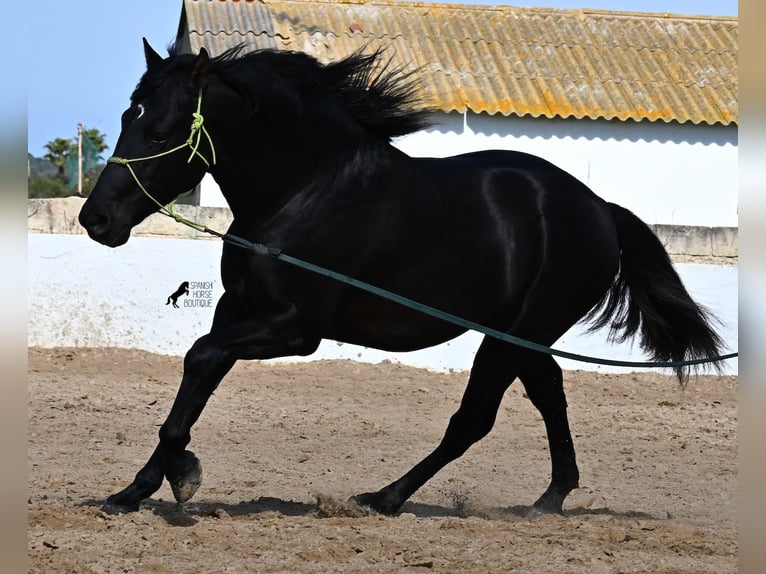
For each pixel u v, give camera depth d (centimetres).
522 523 988
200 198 2606
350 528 919
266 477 1184
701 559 873
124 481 1106
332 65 989
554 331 1062
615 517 1068
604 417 1731
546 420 1102
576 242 1055
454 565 808
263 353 916
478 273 1002
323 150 940
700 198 2908
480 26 3192
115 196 878
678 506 1143
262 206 924
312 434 1477
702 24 3400
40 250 1983
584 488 1223
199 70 894
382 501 998
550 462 1373
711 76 3106
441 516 1048
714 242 2220
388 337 984
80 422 1462
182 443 888
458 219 990
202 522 910
